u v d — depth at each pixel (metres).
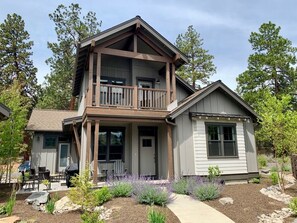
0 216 6.32
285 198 8.29
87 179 6.98
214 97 11.84
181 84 14.13
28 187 10.41
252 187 9.90
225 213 6.61
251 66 25.81
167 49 12.06
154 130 12.87
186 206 7.04
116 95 11.63
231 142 11.63
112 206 6.82
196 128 11.08
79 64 12.42
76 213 6.73
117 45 12.80
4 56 27.80
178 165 10.49
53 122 17.70
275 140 9.35
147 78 13.20
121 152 12.50
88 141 9.89
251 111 12.03
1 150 10.77
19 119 11.73
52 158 16.56
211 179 9.79
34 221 6.02
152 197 6.96
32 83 28.83
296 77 23.64
